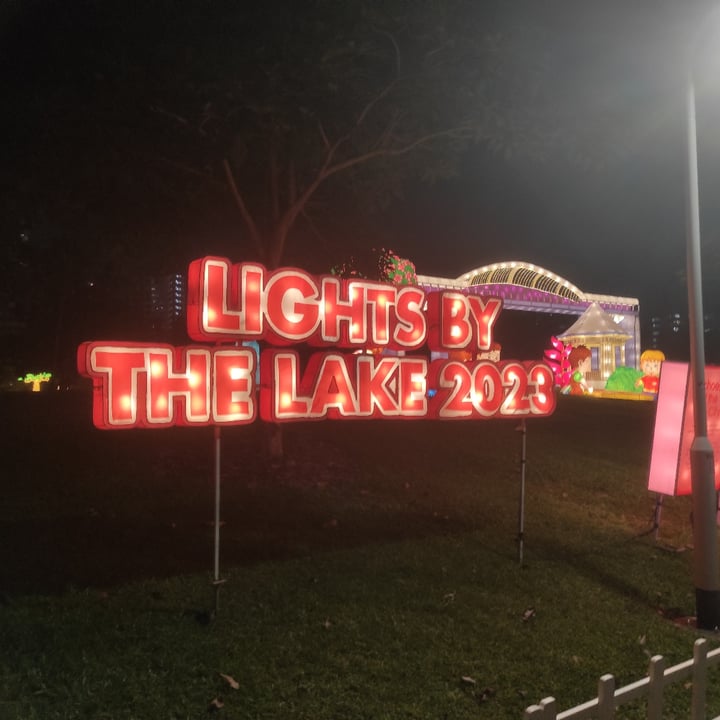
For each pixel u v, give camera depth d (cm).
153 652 482
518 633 552
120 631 511
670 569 748
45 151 980
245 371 558
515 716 433
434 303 681
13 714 398
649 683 355
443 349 684
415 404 663
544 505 962
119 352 506
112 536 723
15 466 980
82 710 409
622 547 807
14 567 626
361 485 986
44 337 3744
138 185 1075
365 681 462
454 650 514
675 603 652
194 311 548
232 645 498
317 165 1099
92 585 600
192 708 418
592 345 3234
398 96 1000
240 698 432
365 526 808
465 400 678
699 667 379
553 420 1727
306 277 598
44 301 1912
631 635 567
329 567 668
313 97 883
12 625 506
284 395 582
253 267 565
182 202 1148
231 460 1037
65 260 1196
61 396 1975
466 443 1335
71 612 537
